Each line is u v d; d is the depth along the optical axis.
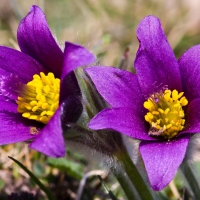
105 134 0.32
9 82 0.32
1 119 0.32
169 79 0.32
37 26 0.32
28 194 0.36
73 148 0.32
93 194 0.39
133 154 0.34
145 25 0.32
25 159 0.41
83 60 0.29
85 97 0.32
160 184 0.29
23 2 0.53
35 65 0.33
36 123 0.32
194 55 0.32
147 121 0.32
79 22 0.51
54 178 0.40
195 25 0.50
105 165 0.34
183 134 0.31
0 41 0.50
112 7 0.51
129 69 0.47
